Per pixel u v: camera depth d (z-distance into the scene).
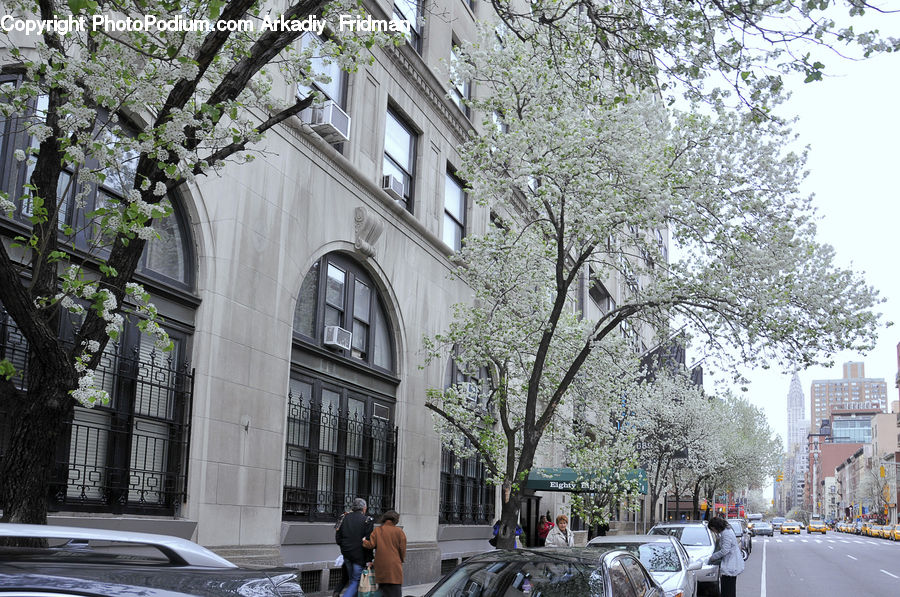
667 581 11.67
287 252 13.18
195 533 10.75
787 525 97.25
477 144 14.61
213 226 11.44
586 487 17.27
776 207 14.34
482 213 22.31
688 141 14.38
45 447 5.20
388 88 17.02
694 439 39.22
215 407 11.26
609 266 15.57
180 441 10.84
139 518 9.69
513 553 7.29
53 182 5.67
